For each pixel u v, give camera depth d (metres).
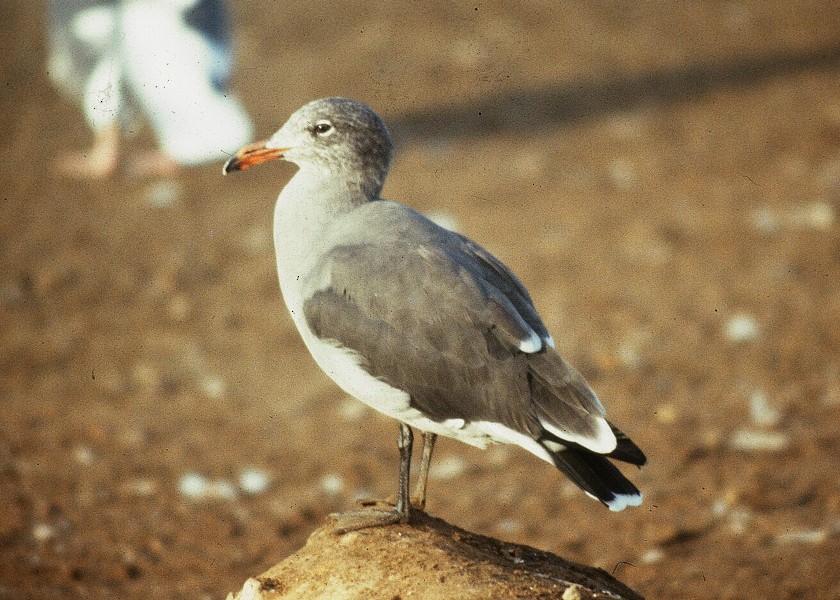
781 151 19.53
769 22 26.02
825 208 17.45
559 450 7.40
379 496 11.55
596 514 11.19
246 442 12.69
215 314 15.23
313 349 8.05
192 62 18.45
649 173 18.88
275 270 16.22
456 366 7.55
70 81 18.80
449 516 11.23
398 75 22.70
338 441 12.71
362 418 13.20
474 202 17.86
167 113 18.89
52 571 10.20
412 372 7.62
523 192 18.22
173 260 16.52
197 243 17.00
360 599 6.62
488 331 7.55
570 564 7.63
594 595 6.57
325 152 8.46
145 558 10.49
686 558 10.17
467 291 7.60
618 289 15.43
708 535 10.60
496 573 6.79
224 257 16.62
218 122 18.92
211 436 12.78
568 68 23.33
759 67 23.33
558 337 14.37
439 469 12.25
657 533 10.53
